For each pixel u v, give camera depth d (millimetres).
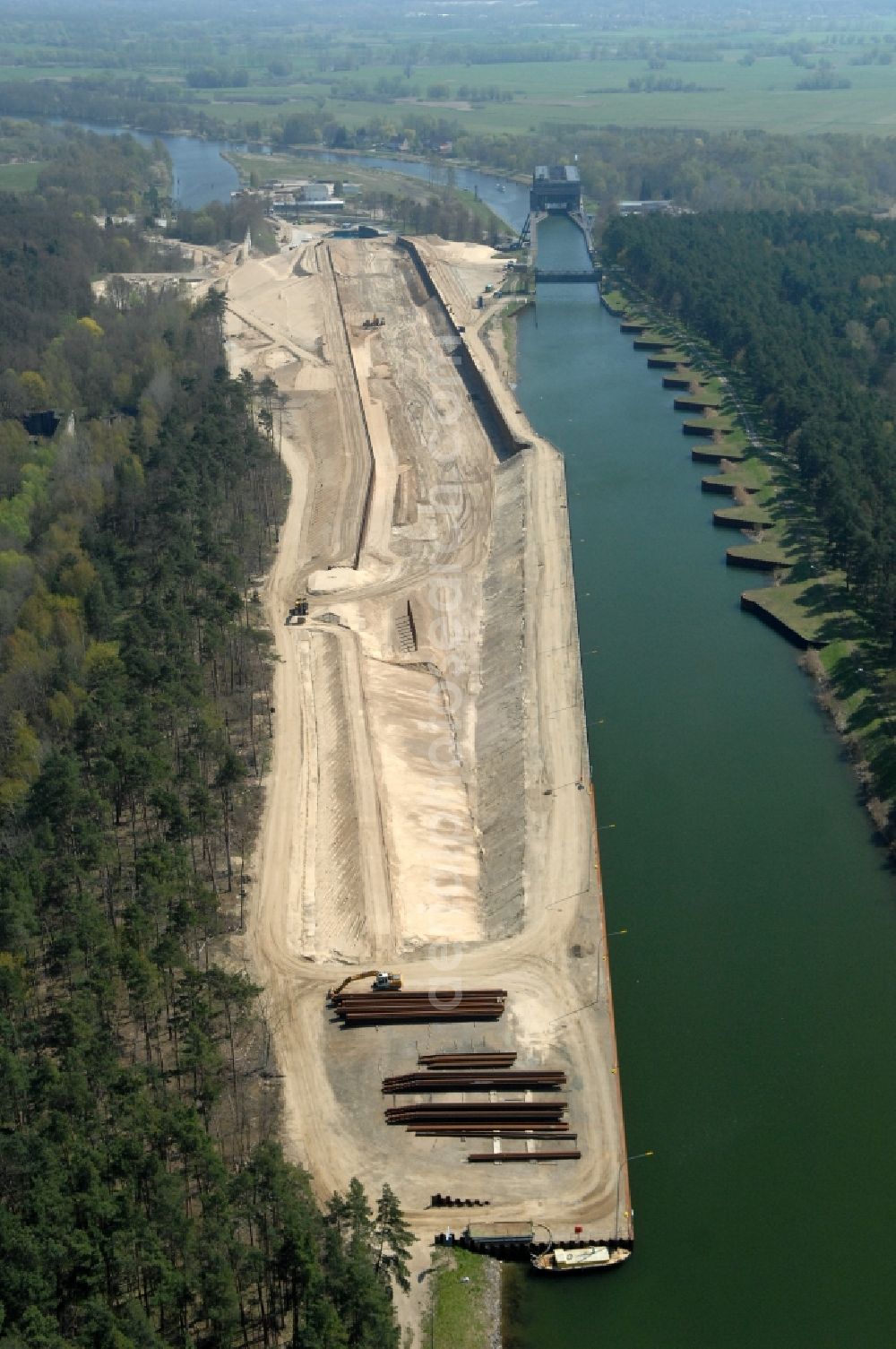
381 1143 143250
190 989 152125
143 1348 113188
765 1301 130750
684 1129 148250
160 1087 142625
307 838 190000
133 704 199875
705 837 194250
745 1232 137250
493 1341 125688
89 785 188875
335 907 176875
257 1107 146625
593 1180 139375
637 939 175375
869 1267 133875
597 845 188125
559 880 180250
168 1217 122375
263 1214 125438
